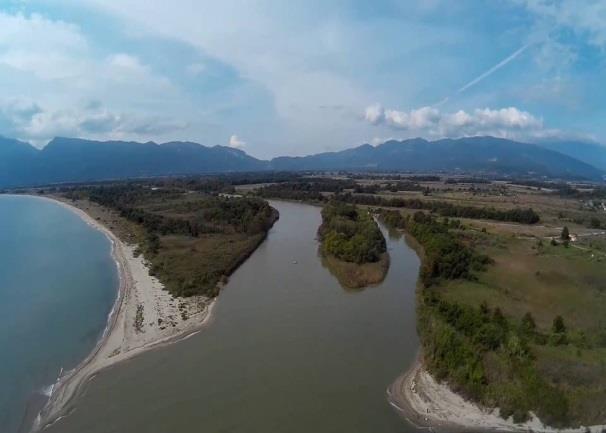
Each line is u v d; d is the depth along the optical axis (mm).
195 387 49438
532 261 90688
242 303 75312
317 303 75500
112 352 57625
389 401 47406
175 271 89938
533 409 43875
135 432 42125
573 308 67250
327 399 47562
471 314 58875
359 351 58000
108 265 101812
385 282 87812
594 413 43250
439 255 89562
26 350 58344
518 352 50719
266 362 55031
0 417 44406
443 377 50406
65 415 44594
